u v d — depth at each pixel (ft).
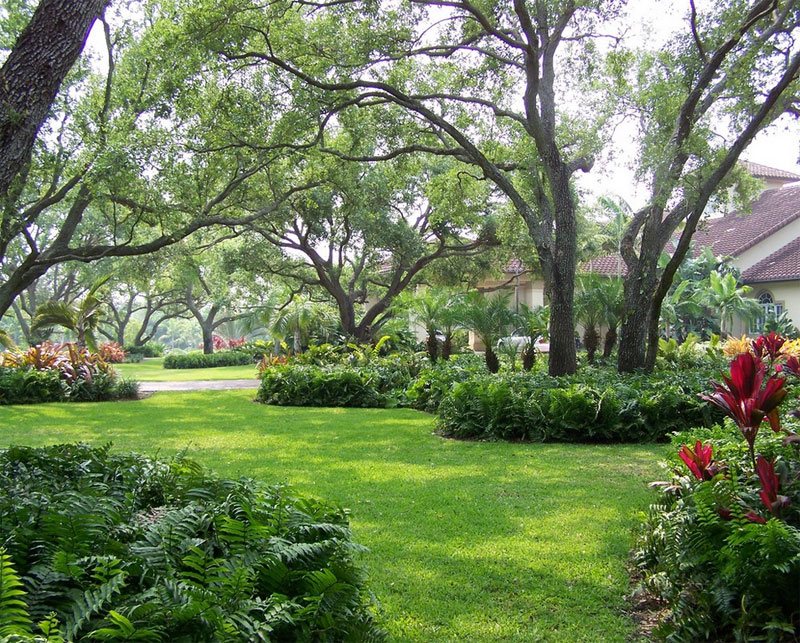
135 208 46.37
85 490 10.91
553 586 12.88
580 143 45.42
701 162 37.99
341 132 55.88
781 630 9.07
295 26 40.29
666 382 33.96
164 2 40.32
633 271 42.04
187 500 11.09
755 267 92.07
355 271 84.43
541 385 34.58
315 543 8.84
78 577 7.53
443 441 30.71
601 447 28.73
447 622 11.34
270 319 107.24
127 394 53.11
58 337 188.14
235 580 7.43
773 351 21.95
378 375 49.32
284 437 31.99
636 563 13.83
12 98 14.29
